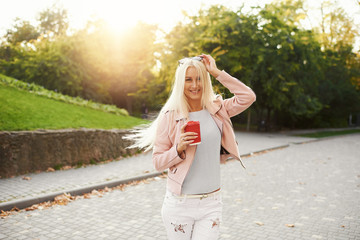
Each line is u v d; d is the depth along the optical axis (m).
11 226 4.29
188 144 2.02
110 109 13.40
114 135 9.65
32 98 10.49
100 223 4.49
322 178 7.87
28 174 7.12
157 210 5.10
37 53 23.97
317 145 16.47
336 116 34.47
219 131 2.20
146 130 2.37
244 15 20.44
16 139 6.99
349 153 13.11
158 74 21.77
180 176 2.08
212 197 2.14
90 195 5.91
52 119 9.03
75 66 24.41
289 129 30.17
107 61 27.09
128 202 5.53
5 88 10.47
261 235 4.12
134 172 7.67
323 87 30.69
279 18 21.44
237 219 4.74
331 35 30.88
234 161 10.20
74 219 4.64
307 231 4.28
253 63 20.59
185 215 2.12
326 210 5.23
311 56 22.11
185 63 2.20
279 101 22.12
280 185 7.03
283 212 5.10
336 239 4.02
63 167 7.93
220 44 19.39
